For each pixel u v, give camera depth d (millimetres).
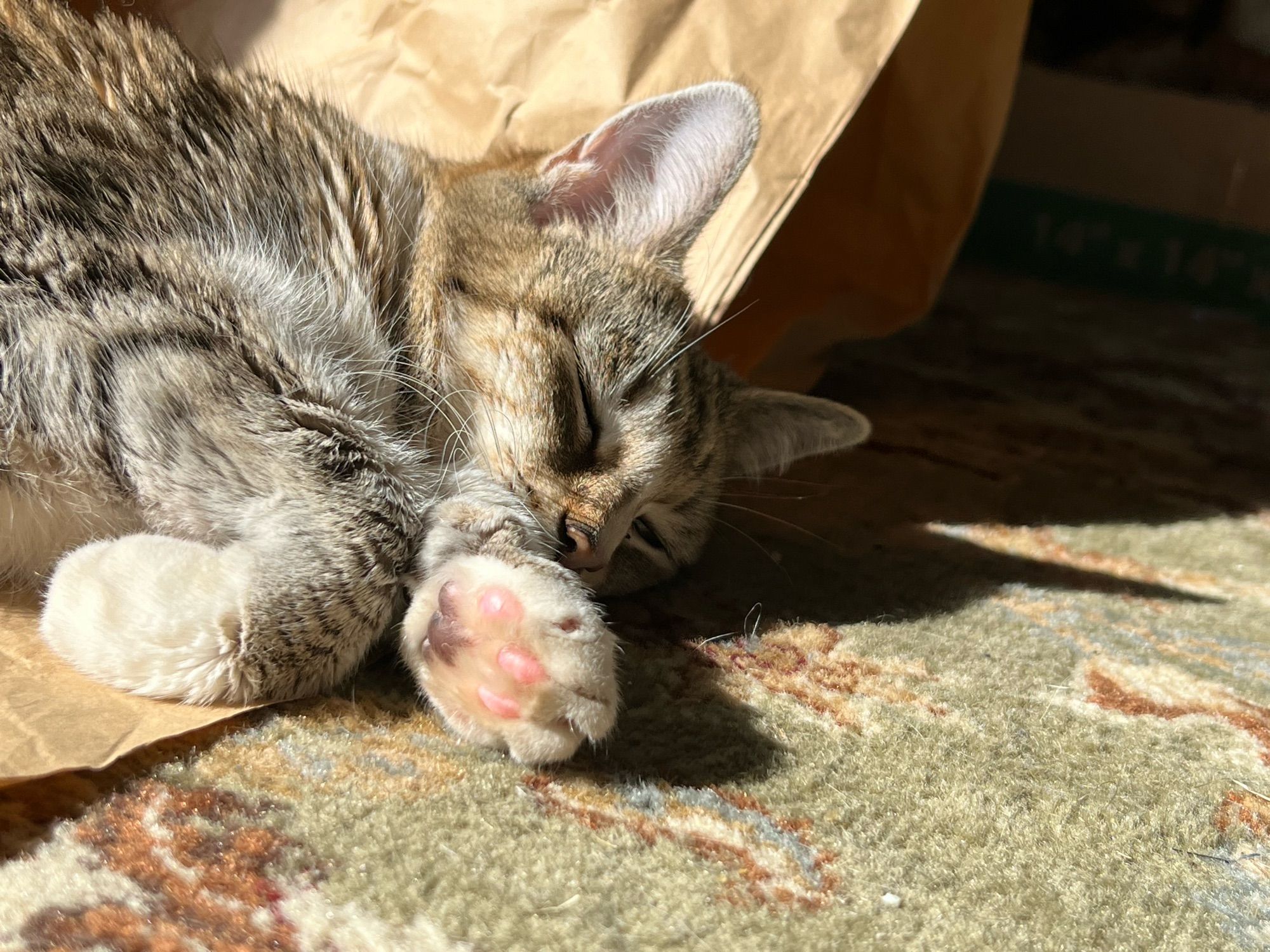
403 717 266
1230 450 499
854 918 236
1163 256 695
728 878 240
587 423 316
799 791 263
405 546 277
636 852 242
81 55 284
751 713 285
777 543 389
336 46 397
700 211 345
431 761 255
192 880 225
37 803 236
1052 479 460
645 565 344
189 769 245
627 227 342
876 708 295
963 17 461
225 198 282
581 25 376
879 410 501
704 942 226
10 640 264
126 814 235
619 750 267
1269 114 645
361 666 278
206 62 321
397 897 226
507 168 335
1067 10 703
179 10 412
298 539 264
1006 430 496
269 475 265
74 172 268
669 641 314
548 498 308
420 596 272
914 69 467
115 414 261
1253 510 450
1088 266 719
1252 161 655
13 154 264
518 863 235
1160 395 546
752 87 354
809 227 486
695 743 273
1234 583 398
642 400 326
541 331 310
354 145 314
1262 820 276
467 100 383
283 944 217
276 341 273
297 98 319
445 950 219
